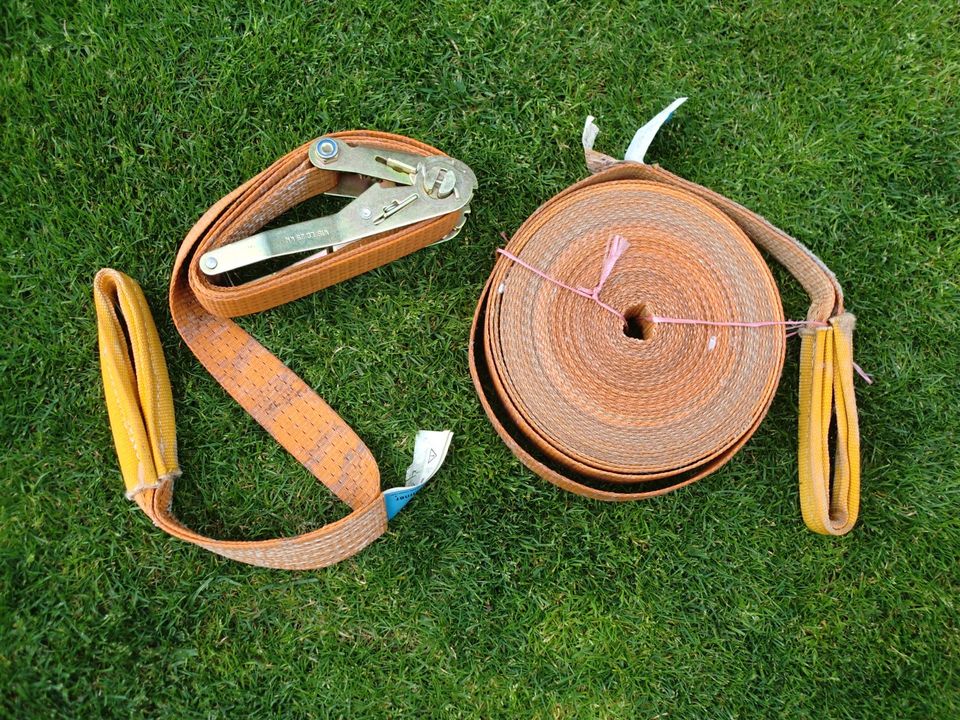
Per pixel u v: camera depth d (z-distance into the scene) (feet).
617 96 5.60
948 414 5.57
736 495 5.41
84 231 5.25
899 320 5.60
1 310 5.17
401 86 5.50
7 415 5.08
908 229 5.68
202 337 5.11
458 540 5.26
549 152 5.54
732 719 5.29
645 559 5.35
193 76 5.39
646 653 5.31
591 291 4.75
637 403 4.74
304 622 5.17
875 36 5.76
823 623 5.42
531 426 4.70
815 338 5.10
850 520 5.06
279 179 4.90
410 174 4.85
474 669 5.20
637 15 5.66
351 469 5.11
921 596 5.46
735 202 5.35
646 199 4.92
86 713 4.92
